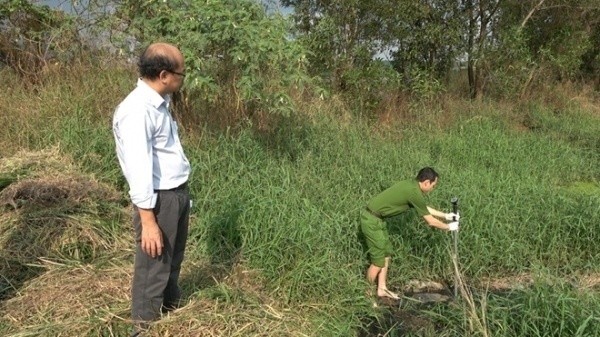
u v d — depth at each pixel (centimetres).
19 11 794
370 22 966
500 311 397
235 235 472
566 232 556
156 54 296
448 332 398
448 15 1038
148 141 297
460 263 518
